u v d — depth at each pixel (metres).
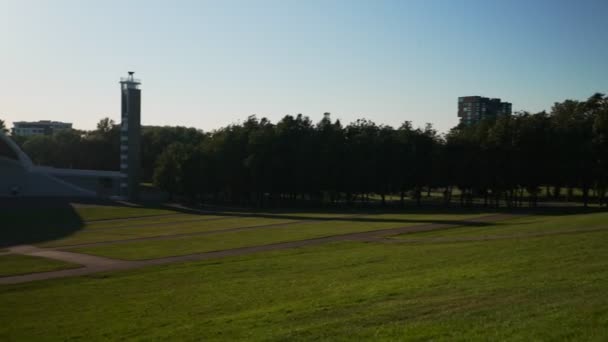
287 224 72.12
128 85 126.12
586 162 86.25
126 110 126.75
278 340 16.23
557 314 15.45
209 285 29.64
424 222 65.88
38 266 40.72
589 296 17.44
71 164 177.88
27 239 61.00
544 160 90.88
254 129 121.00
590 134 90.94
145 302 26.06
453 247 36.69
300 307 20.95
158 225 76.38
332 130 114.38
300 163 108.44
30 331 22.02
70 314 24.77
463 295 19.95
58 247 52.84
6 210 97.69
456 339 14.19
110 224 79.38
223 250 47.03
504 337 13.90
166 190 128.12
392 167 102.69
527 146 90.81
